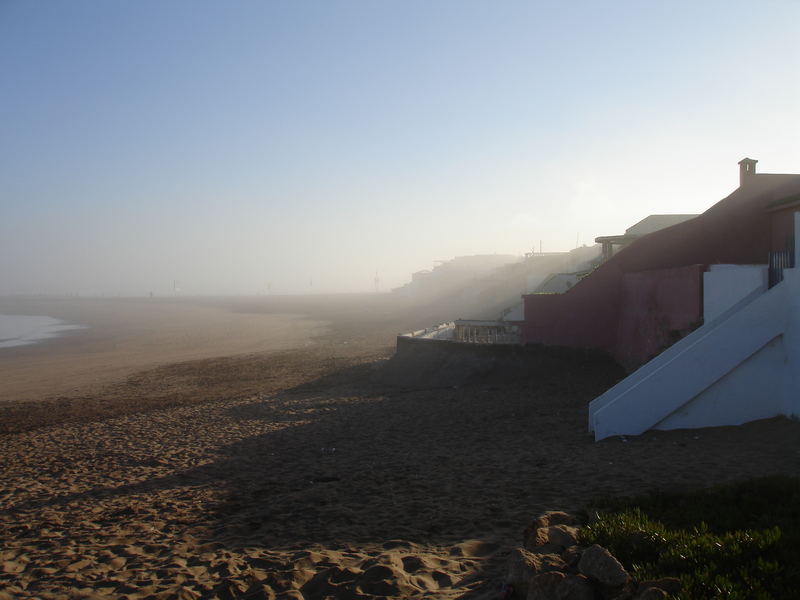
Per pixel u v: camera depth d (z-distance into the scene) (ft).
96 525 30.14
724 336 39.70
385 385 79.30
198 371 109.70
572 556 17.11
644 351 62.75
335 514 28.84
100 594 20.71
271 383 90.17
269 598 18.93
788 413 38.34
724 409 39.96
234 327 238.89
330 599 18.49
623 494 27.61
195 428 56.90
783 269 39.50
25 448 53.06
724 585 14.17
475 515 26.94
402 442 45.57
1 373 119.96
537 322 74.84
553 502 27.76
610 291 72.28
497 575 18.86
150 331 226.58
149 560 24.32
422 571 20.15
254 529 27.63
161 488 36.70
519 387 67.36
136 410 72.02
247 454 44.57
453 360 79.66
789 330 38.60
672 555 16.21
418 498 30.55
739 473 29.25
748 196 63.87
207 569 22.63
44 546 27.30
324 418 57.62
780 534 17.21
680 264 67.10
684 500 23.76
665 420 40.47
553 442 41.47
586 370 70.79
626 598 14.30
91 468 43.62
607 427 40.45
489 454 39.47
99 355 147.74
